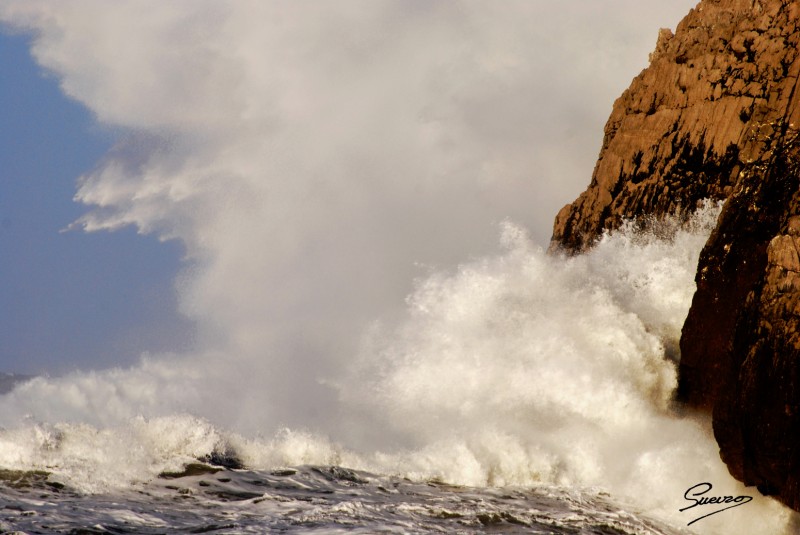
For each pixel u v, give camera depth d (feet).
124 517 166.40
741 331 195.93
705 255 232.73
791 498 181.57
